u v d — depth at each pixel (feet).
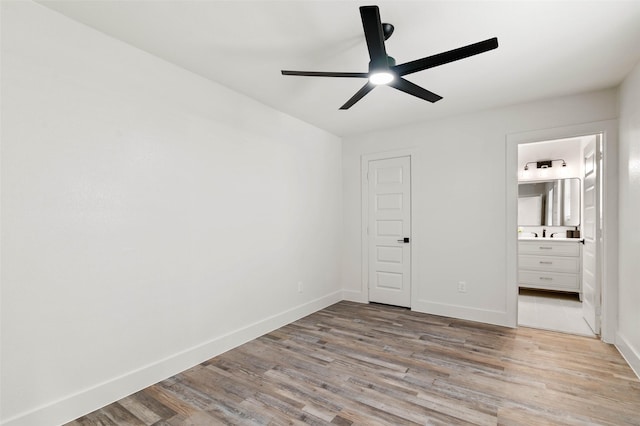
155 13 6.20
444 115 12.32
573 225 17.24
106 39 6.95
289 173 12.25
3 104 5.57
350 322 12.03
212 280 9.22
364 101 10.82
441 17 6.28
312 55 7.83
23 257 5.78
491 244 11.77
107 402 6.82
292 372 8.12
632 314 8.29
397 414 6.34
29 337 5.84
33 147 5.90
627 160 8.75
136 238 7.46
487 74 8.79
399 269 13.99
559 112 10.51
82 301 6.54
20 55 5.74
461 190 12.34
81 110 6.55
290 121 12.33
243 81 9.31
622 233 9.15
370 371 8.12
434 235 12.96
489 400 6.80
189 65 8.35
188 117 8.64
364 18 5.08
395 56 7.83
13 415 5.64
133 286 7.39
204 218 9.03
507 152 11.41
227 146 9.75
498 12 6.12
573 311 13.47
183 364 8.32
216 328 9.29
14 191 5.68
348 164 15.38
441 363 8.54
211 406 6.71
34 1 5.88
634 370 7.96
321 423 6.09
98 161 6.81
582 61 8.04
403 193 13.82
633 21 6.36
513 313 11.34
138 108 7.53
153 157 7.82
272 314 11.33
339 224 15.38
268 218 11.25
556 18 6.30
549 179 17.85
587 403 6.66
